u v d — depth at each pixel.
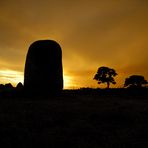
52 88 21.20
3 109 13.24
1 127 8.43
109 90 28.45
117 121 10.04
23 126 8.78
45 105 15.25
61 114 11.66
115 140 7.07
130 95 24.91
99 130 8.37
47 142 6.69
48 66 21.53
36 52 21.92
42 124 9.21
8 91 22.27
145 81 33.16
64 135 7.59
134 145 6.59
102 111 12.71
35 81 21.22
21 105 15.12
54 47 22.27
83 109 13.50
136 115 11.41
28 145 6.36
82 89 30.09
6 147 6.13
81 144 6.60
